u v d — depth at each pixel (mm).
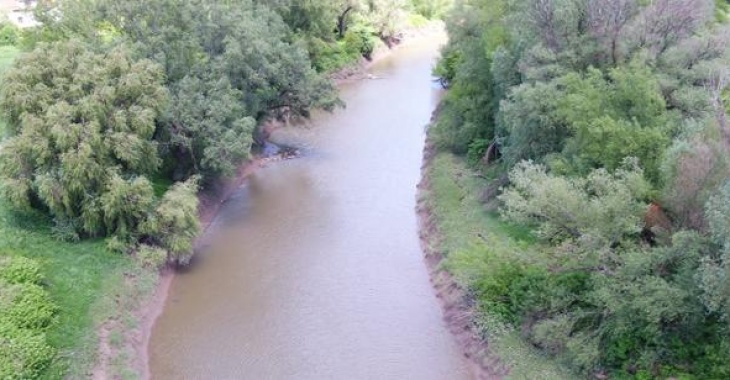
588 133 32938
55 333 31719
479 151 50500
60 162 37688
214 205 49750
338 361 33438
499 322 32500
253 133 59000
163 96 42281
